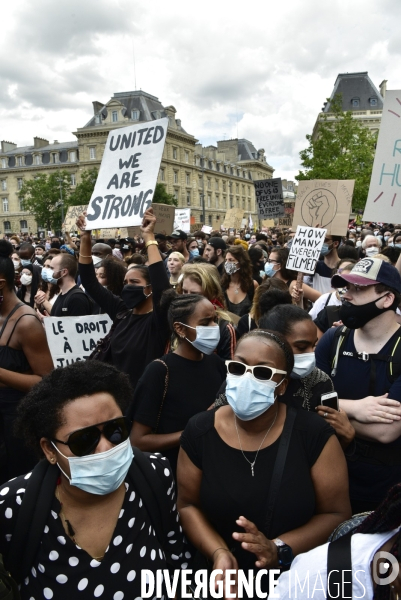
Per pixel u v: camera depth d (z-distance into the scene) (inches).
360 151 1182.3
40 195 2677.2
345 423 91.2
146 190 153.6
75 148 3388.3
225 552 74.7
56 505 64.4
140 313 149.3
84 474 61.7
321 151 1208.2
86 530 64.6
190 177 3400.6
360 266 100.8
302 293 209.3
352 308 100.3
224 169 3956.7
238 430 81.1
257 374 77.2
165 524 72.3
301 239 208.2
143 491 69.1
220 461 79.5
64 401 62.7
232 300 217.8
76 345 167.2
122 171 162.6
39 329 127.9
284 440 78.5
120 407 66.6
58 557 62.8
